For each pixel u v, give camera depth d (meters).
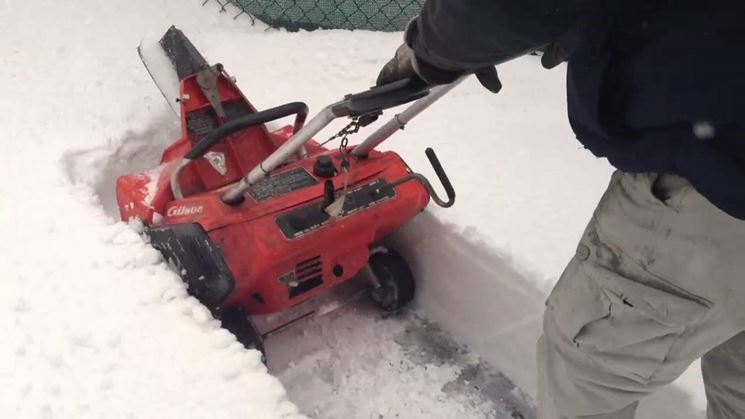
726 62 0.76
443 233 1.87
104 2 2.86
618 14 0.82
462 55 0.90
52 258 1.58
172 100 2.03
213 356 1.38
